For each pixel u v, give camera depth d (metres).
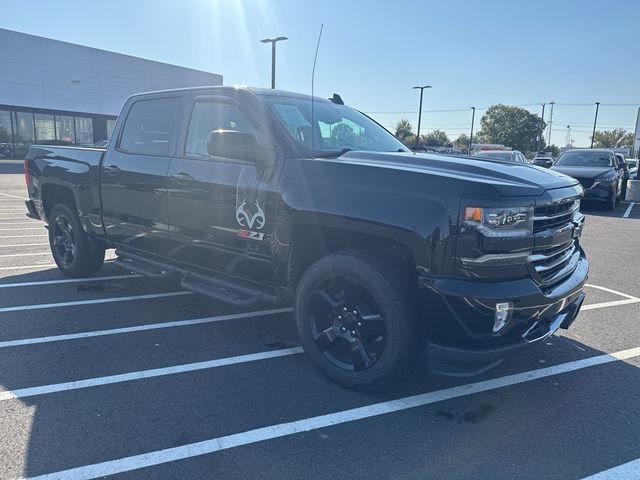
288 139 3.70
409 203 3.03
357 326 3.38
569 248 3.77
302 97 4.46
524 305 2.99
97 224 5.35
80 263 5.95
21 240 8.82
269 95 4.13
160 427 2.99
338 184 3.32
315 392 3.45
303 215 3.42
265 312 5.06
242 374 3.70
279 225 3.57
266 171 3.68
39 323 4.64
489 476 2.62
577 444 2.91
